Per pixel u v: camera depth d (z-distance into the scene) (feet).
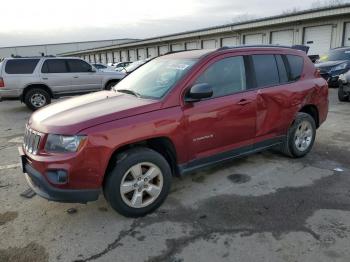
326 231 10.74
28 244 10.48
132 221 11.66
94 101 13.03
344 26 70.69
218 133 13.35
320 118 17.94
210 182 14.64
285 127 16.10
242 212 12.06
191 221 11.56
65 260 9.70
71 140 10.33
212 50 14.10
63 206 12.80
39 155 10.67
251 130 14.56
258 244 10.16
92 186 10.67
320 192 13.50
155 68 14.78
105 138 10.56
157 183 12.14
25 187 14.71
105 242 10.50
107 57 199.62
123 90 14.42
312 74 17.44
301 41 80.53
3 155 19.65
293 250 9.84
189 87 12.57
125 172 11.16
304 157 17.52
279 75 15.75
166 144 12.26
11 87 36.19
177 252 9.91
